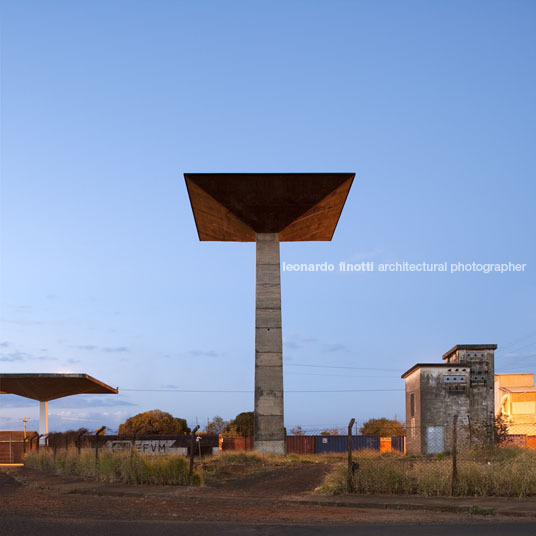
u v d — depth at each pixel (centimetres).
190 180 4528
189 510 1505
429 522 1255
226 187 4572
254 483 2145
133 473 2238
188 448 5366
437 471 1689
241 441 5875
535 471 1631
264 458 3453
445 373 5266
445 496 1605
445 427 5178
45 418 6112
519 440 4553
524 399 6894
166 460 2248
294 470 2567
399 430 7962
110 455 2575
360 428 8044
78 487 2131
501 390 7144
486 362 5400
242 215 4731
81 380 5666
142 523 1244
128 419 8850
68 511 1506
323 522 1271
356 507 1508
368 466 1748
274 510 1487
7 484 2545
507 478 1638
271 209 4709
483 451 2494
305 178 4603
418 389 5312
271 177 4588
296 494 1777
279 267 4747
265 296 4684
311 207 4703
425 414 5203
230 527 1175
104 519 1335
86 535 1081
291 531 1119
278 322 4644
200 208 4762
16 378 5522
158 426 8638
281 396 4516
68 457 3023
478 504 1446
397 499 1563
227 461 3203
